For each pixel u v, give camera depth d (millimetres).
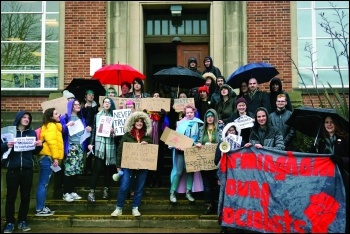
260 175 5953
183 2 10969
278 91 7727
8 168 6348
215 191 6953
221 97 7605
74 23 10945
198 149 6762
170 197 7133
